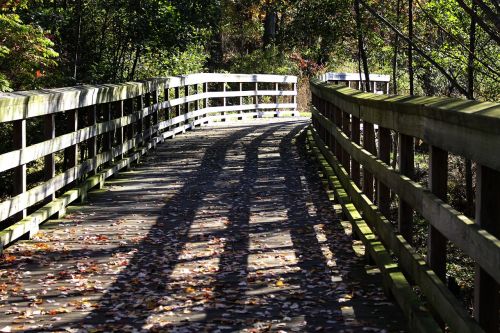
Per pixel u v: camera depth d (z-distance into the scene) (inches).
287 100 1143.0
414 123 158.6
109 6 613.6
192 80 697.0
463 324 114.8
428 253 148.6
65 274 216.1
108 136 399.9
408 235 177.3
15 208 250.4
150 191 362.6
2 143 517.0
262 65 1171.9
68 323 172.6
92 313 179.9
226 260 229.3
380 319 170.1
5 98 233.3
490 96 470.6
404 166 175.6
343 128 307.0
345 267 217.2
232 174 412.2
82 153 546.0
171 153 513.7
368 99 220.8
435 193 143.9
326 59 1149.7
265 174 408.5
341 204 283.7
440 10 422.0
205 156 493.4
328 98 372.5
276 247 244.5
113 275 214.7
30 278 212.5
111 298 191.9
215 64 1278.3
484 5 168.7
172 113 741.9
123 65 668.1
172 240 257.9
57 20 558.6
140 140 484.4
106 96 385.7
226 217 296.5
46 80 542.6
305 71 1183.6
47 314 179.6
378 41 551.8
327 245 245.3
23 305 187.3
